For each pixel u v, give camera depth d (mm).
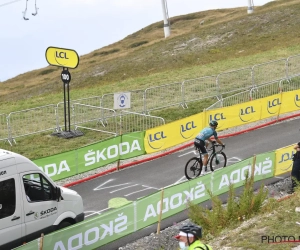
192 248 6656
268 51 39625
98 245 10344
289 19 53438
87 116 22172
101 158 16188
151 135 17625
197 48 50844
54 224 10539
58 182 15508
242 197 11812
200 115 19172
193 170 15242
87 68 55125
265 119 21891
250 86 25578
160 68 46094
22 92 50938
